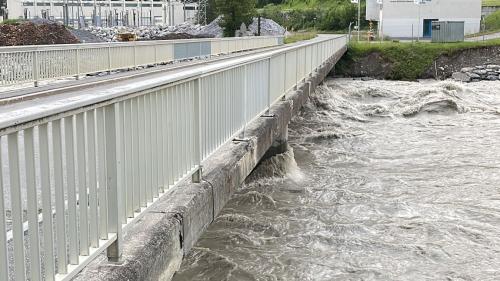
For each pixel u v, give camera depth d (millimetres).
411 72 39375
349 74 40250
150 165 4391
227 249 8164
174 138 4934
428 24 56969
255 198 10383
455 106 22312
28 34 33625
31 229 2955
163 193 4648
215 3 65062
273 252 8078
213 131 6176
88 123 3480
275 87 10109
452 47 39688
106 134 3680
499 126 18984
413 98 24156
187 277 7297
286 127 11648
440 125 19406
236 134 7227
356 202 10273
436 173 12500
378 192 10984
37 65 15719
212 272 7465
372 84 34188
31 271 2982
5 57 14438
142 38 52375
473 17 56812
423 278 7234
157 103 4516
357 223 9148
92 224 3541
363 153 14750
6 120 2619
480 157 14102
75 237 3338
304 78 14578
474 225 9055
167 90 4730
